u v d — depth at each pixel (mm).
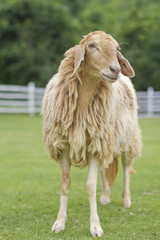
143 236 4098
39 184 6602
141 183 6594
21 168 7926
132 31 29203
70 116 4152
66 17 27859
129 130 5016
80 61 3896
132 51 28562
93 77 4125
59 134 4281
